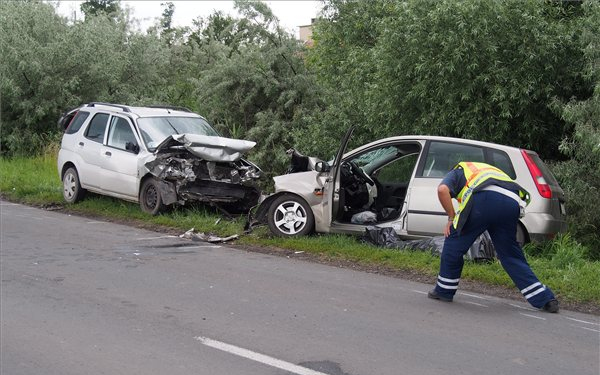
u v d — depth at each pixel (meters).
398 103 11.09
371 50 11.66
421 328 5.72
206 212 11.01
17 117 19.88
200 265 7.84
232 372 4.59
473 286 7.31
